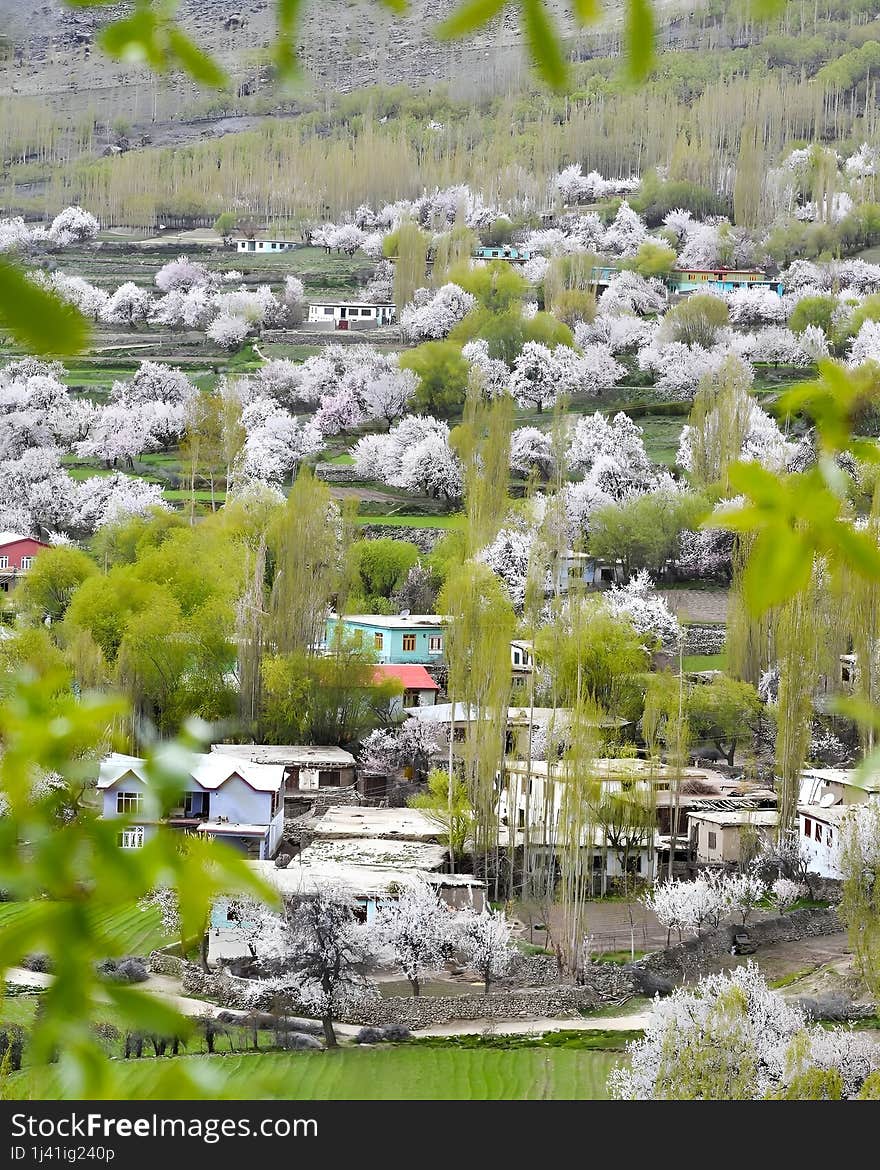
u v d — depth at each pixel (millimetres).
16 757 3057
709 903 64938
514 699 95438
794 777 76500
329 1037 51688
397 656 111812
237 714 95125
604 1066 50656
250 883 2877
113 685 88312
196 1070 2893
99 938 2754
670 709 81062
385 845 73375
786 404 3633
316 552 100875
